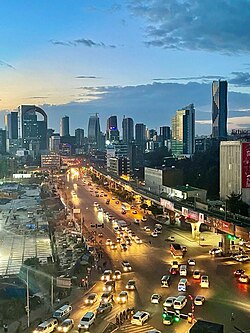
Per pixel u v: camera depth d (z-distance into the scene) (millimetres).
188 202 151250
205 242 121688
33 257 110938
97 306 73125
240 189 161250
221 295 77625
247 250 108438
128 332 62219
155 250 113750
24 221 179250
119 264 100250
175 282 85812
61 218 176750
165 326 64188
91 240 126750
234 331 61844
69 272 93312
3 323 66375
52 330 63188
